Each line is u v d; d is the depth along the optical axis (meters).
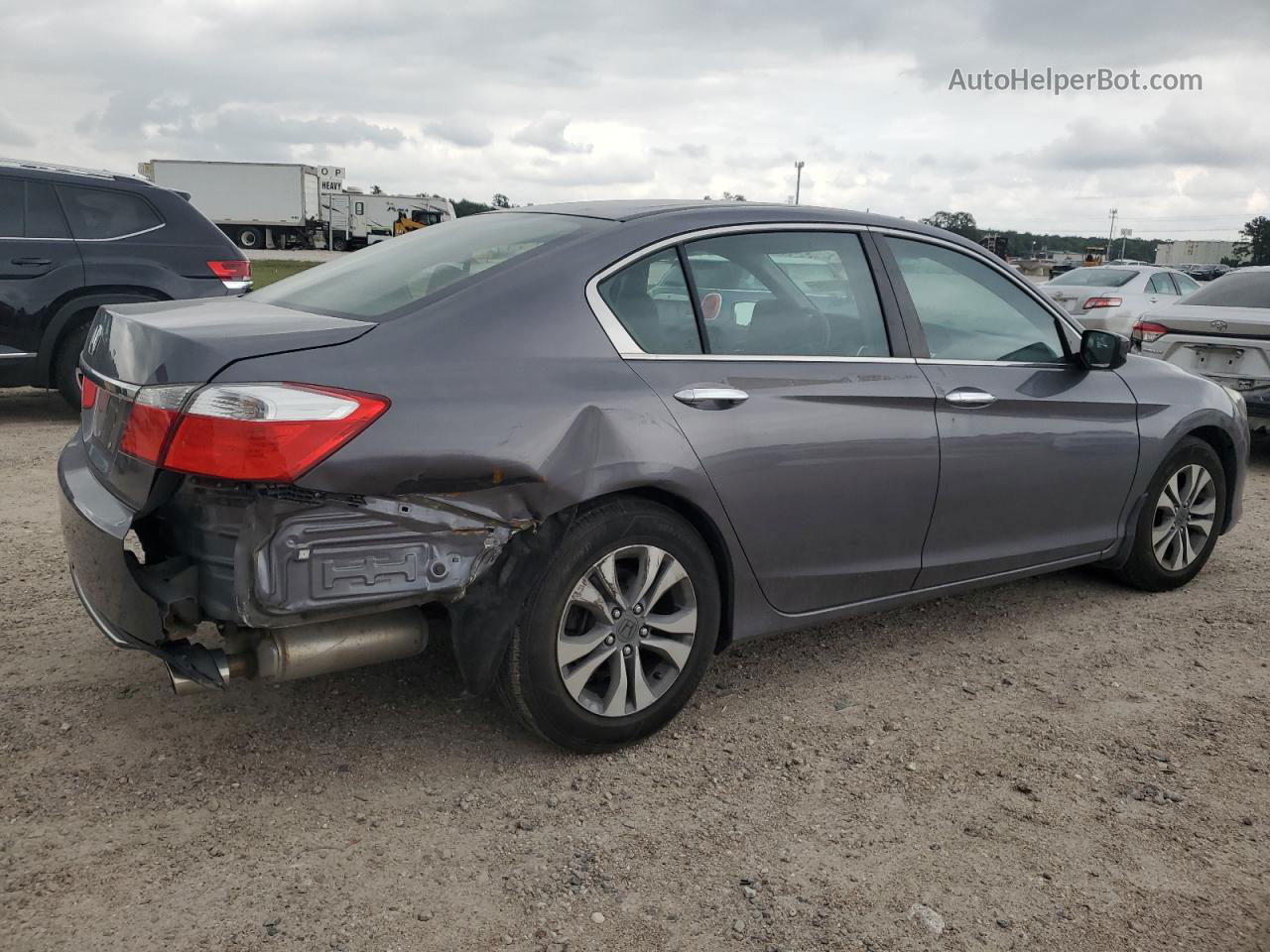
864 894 2.54
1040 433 4.02
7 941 2.25
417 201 60.44
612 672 3.08
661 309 3.20
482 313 2.90
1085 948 2.38
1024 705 3.62
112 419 2.77
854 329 3.60
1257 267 8.32
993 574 4.07
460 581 2.72
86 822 2.70
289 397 2.50
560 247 3.14
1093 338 4.18
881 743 3.31
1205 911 2.53
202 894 2.44
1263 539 5.88
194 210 8.27
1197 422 4.66
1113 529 4.48
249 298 3.50
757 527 3.28
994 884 2.60
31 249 7.52
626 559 3.10
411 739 3.20
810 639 4.15
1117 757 3.27
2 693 3.38
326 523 2.56
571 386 2.91
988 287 4.06
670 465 3.02
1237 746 3.37
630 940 2.35
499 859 2.63
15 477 6.18
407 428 2.62
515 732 3.27
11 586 4.33
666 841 2.73
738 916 2.44
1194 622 4.48
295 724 3.26
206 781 2.92
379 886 2.50
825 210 3.71
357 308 2.98
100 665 3.61
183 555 2.71
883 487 3.56
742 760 3.17
